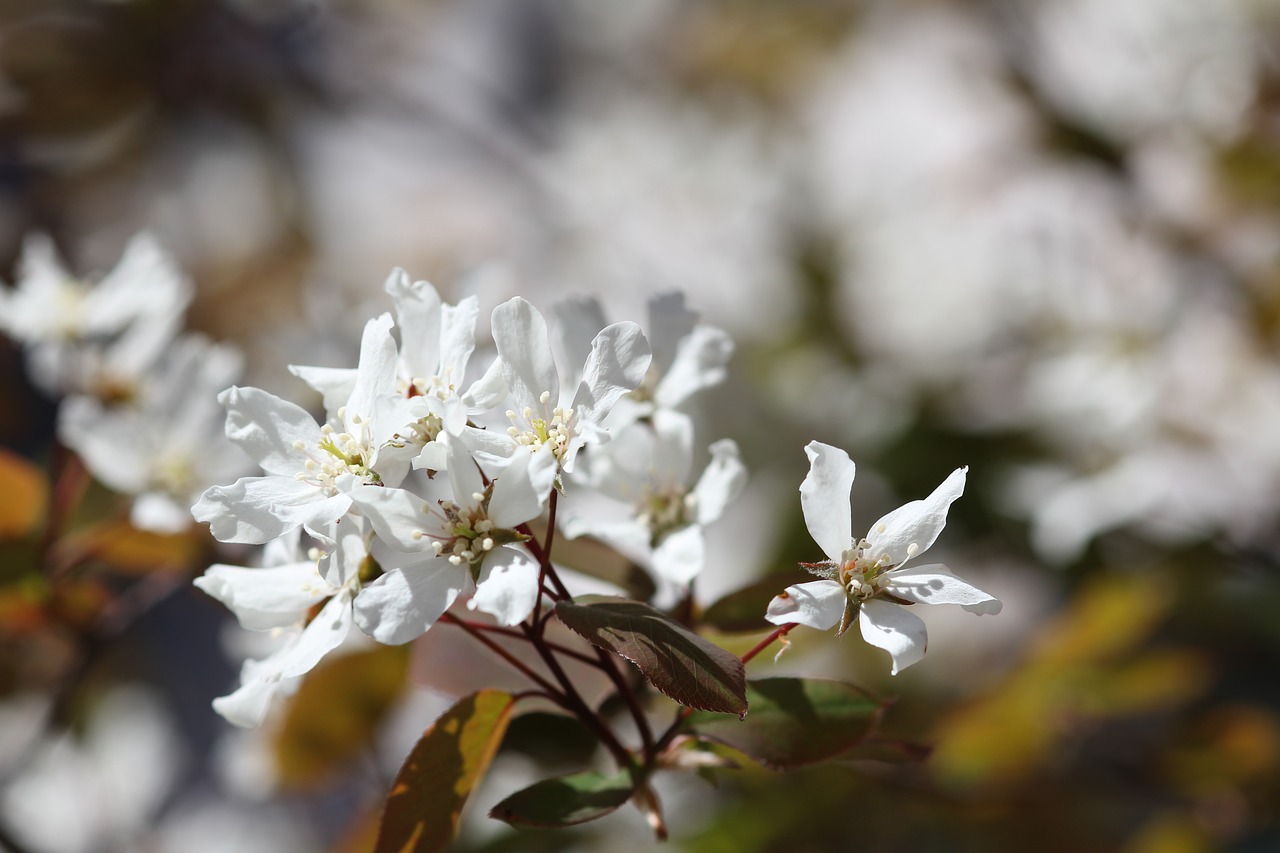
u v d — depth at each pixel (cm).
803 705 44
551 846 56
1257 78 76
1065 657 62
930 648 74
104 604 53
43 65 84
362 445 42
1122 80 80
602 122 104
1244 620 72
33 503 53
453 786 44
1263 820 64
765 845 58
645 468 45
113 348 54
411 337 43
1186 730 63
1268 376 70
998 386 76
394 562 43
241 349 82
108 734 75
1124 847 66
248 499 42
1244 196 74
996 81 83
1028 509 73
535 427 42
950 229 85
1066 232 76
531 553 44
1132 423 70
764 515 77
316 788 55
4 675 62
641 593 46
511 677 47
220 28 89
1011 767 61
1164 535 69
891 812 60
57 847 69
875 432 78
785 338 85
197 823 78
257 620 44
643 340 42
